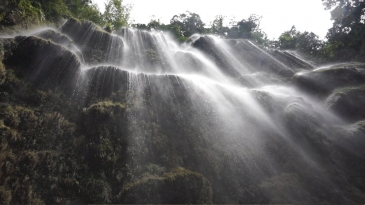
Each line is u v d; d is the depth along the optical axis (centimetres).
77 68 1361
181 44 3178
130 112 1231
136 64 1855
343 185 1171
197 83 1608
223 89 1662
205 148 1218
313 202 1083
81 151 1013
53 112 1121
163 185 942
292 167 1250
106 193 895
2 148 894
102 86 1361
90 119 1131
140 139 1137
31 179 866
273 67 2444
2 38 1269
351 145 1370
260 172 1196
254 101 1625
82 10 3238
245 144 1317
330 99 1730
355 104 1634
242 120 1458
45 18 2133
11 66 1226
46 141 998
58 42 1596
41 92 1179
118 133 1118
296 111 1521
